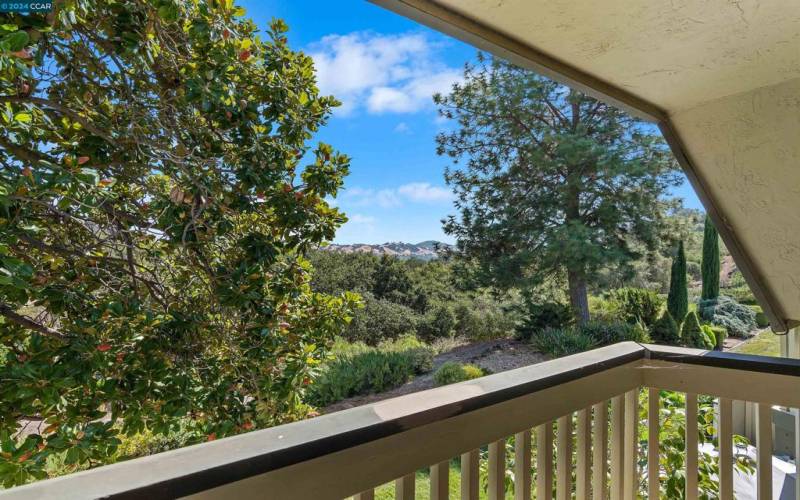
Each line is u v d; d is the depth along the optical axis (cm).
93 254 285
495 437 87
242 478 53
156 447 348
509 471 166
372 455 68
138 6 239
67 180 204
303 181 339
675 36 126
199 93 260
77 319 240
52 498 43
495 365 828
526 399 93
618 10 113
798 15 113
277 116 317
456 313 940
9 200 191
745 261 214
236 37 285
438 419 75
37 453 211
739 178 188
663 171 843
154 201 277
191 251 296
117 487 46
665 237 864
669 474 163
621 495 121
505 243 923
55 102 244
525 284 889
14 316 250
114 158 261
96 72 255
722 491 120
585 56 139
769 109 163
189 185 275
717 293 847
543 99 888
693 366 124
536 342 873
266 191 309
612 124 855
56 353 231
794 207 183
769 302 223
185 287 303
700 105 176
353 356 766
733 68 146
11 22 182
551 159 870
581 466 109
